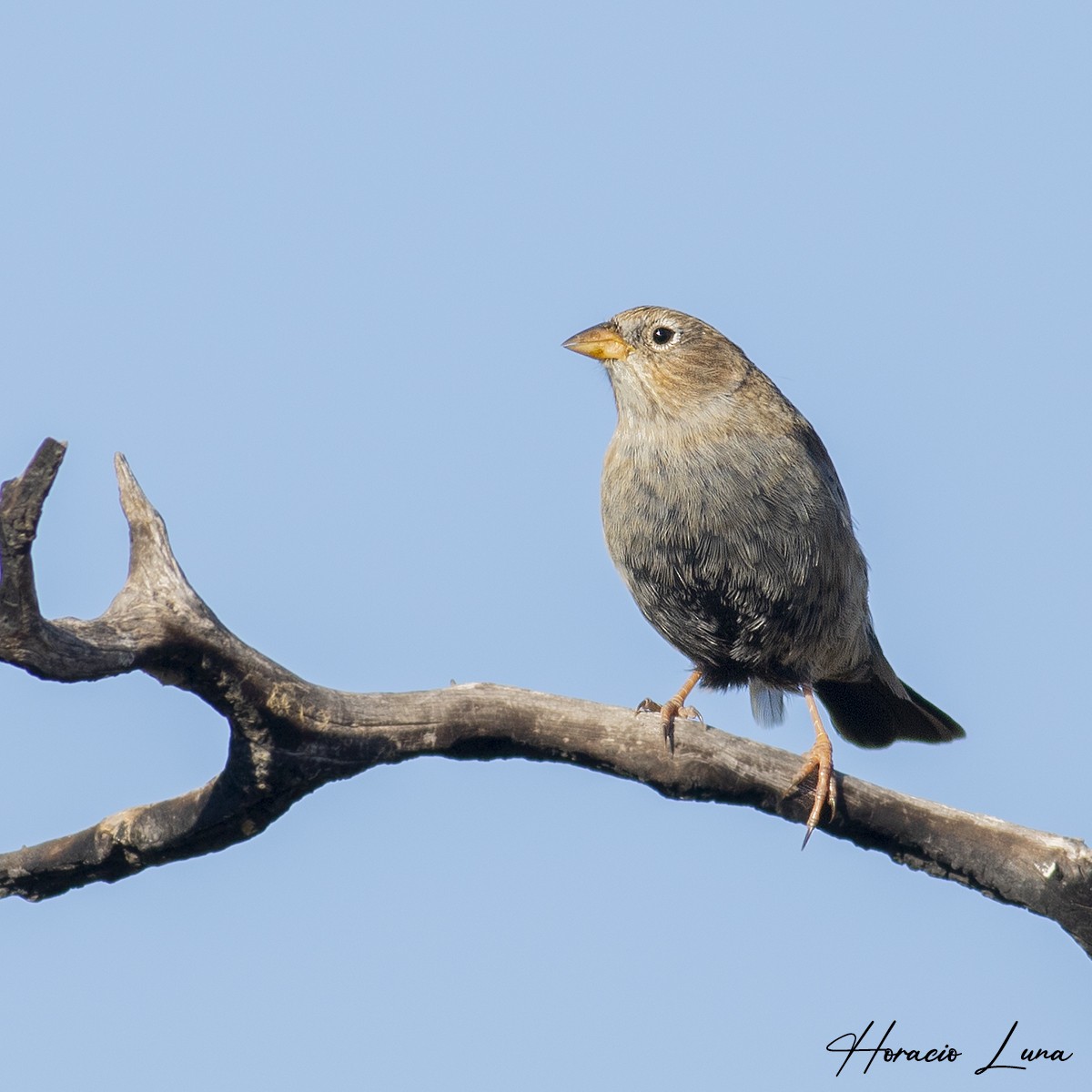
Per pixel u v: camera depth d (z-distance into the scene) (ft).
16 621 24.53
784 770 33.50
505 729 32.09
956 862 33.45
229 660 28.07
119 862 31.37
